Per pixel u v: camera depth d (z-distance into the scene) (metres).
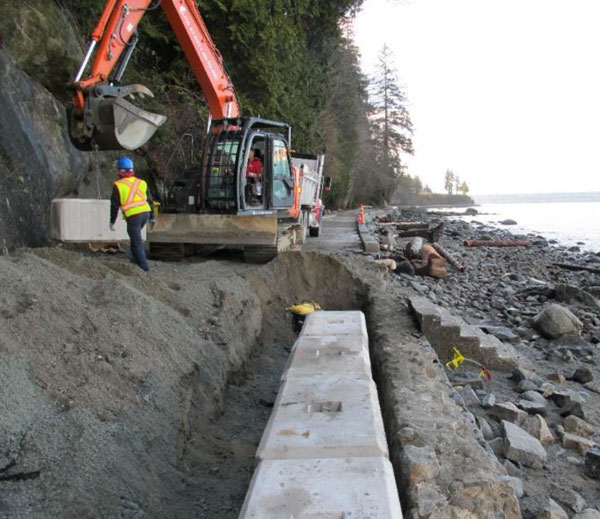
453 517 3.09
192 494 3.85
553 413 6.21
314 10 27.58
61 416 3.64
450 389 5.25
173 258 10.98
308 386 3.85
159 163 17.28
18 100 10.01
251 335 7.36
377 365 5.89
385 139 69.31
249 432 5.16
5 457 3.21
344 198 53.06
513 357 7.33
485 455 3.72
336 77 39.75
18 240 8.92
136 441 3.82
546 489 4.59
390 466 2.78
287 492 2.46
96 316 5.00
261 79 21.86
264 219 10.35
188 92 18.77
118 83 9.15
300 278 9.76
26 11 11.96
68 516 3.02
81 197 12.85
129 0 9.17
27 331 4.36
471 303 12.00
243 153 10.69
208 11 20.19
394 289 9.78
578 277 16.69
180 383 4.87
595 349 8.72
